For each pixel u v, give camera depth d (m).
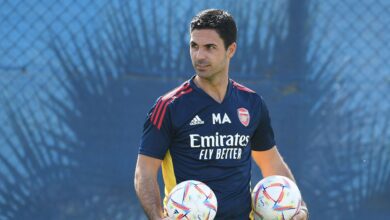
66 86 19.62
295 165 19.94
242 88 12.52
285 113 19.95
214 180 11.96
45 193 19.52
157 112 11.88
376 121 19.95
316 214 19.88
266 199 12.21
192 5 19.83
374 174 19.91
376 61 20.05
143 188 11.75
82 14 19.66
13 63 19.55
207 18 11.74
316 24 20.00
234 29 12.02
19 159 19.50
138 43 19.73
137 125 19.78
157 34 19.80
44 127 19.56
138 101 19.78
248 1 19.91
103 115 19.70
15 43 19.59
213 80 11.90
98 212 19.62
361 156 19.94
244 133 12.13
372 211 19.88
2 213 19.41
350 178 19.94
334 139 19.94
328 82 19.95
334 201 19.89
